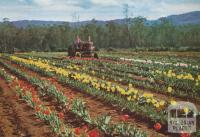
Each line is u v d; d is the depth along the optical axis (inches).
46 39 5241.1
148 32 5078.7
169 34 5078.7
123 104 711.7
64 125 589.0
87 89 917.8
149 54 2792.8
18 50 4507.9
